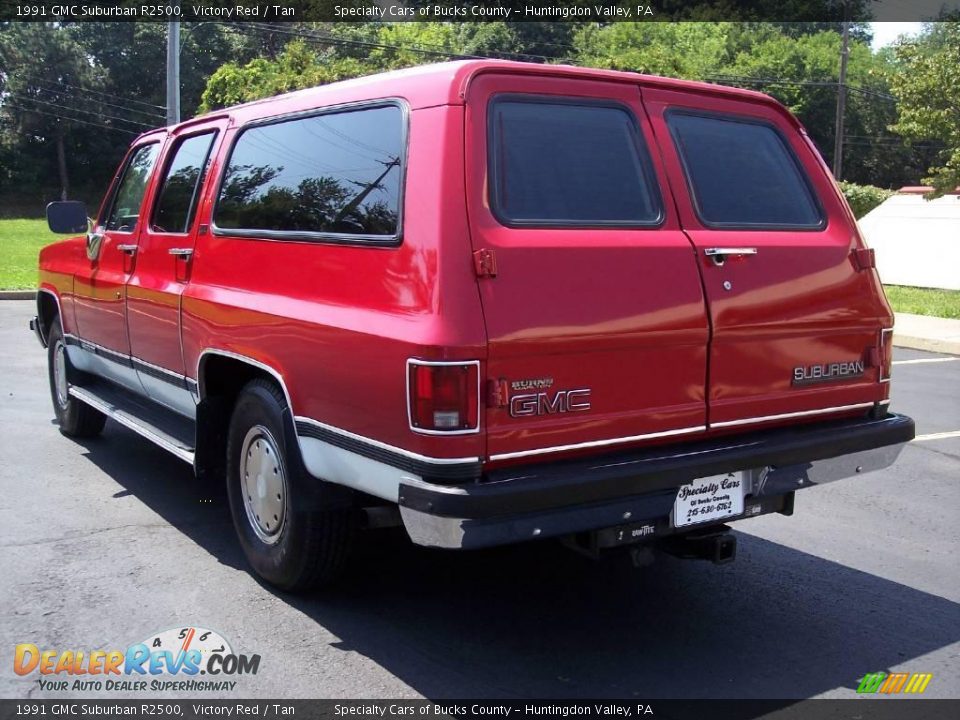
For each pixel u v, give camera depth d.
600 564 4.88
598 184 3.73
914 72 22.70
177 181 5.31
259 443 4.38
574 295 3.46
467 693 3.55
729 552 3.92
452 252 3.31
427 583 4.59
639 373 3.62
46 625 4.03
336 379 3.68
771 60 58.22
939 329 14.99
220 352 4.48
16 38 67.50
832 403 4.19
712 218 3.98
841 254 4.25
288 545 4.19
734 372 3.88
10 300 17.44
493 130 3.54
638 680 3.67
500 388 3.31
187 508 5.61
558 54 51.47
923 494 6.32
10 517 5.39
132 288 5.48
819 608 4.39
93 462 6.57
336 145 4.00
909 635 4.12
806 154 4.43
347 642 3.94
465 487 3.22
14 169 69.62
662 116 3.99
